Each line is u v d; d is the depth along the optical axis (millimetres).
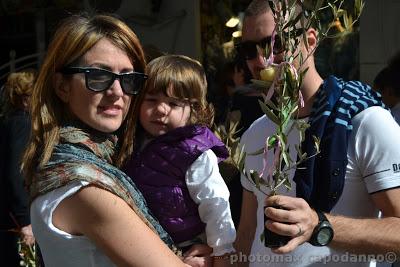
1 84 6762
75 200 1804
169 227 2379
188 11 5812
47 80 2000
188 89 2498
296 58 1946
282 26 1840
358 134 2201
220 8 5809
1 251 4547
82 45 1946
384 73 4309
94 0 6039
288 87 1830
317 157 2201
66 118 2014
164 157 2410
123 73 1985
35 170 1929
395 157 2156
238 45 2586
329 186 2178
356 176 2217
